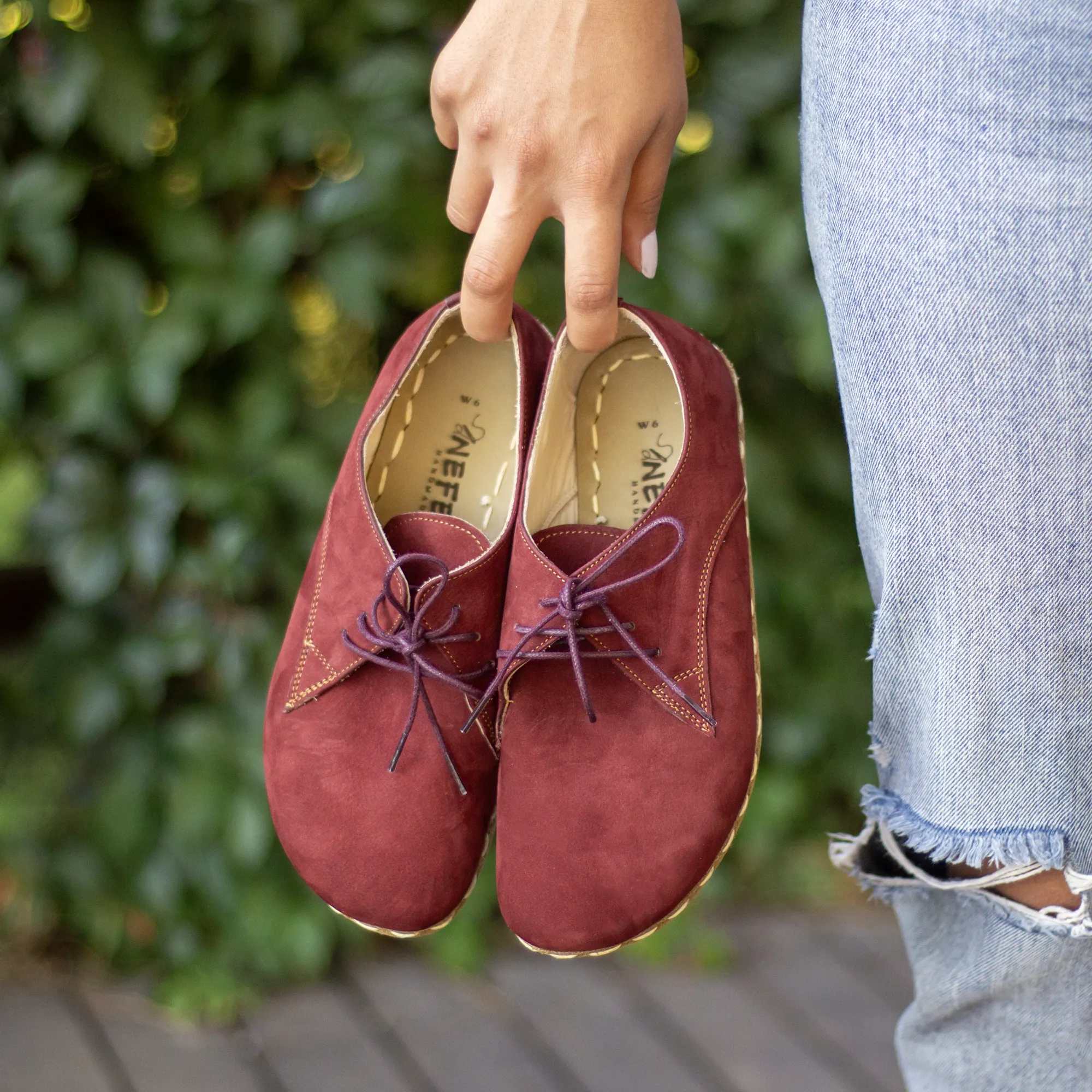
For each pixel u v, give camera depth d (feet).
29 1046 4.80
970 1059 3.52
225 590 4.88
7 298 4.81
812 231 3.48
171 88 4.88
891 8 3.37
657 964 5.40
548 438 3.72
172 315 4.81
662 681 3.60
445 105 3.45
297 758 3.65
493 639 3.66
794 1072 4.83
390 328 5.38
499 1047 4.89
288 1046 4.87
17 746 5.35
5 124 4.79
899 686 3.41
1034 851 3.34
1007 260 3.31
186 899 5.26
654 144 3.45
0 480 5.41
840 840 3.54
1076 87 3.30
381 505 3.82
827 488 5.69
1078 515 3.31
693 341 3.72
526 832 3.59
